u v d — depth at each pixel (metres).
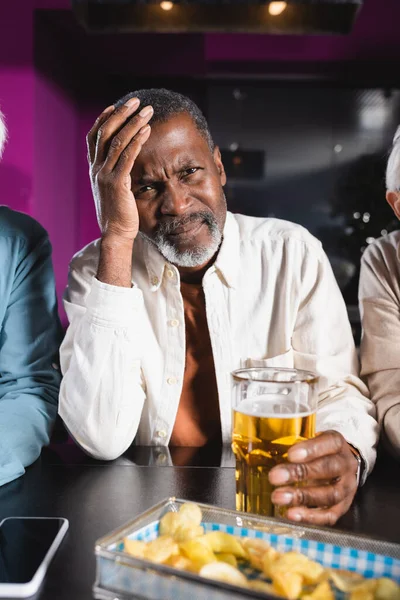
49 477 0.88
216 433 1.24
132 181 1.02
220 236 1.10
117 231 0.98
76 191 3.99
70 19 3.07
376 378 1.12
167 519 0.58
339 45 3.75
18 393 1.13
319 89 4.08
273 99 4.09
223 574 0.50
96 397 0.98
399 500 0.79
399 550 0.53
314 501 0.66
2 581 0.56
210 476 0.87
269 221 1.32
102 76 3.98
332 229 4.14
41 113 3.09
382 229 3.95
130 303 0.99
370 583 0.49
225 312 1.21
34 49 2.93
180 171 1.01
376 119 4.10
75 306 1.19
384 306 1.16
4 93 2.93
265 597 0.45
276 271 1.25
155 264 1.18
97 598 0.53
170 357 1.21
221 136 4.12
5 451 0.89
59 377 1.19
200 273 1.21
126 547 0.52
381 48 3.75
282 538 0.57
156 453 1.02
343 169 4.12
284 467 0.64
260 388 0.66
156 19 2.14
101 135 0.99
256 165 4.14
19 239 1.21
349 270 3.99
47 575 0.59
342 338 1.20
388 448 1.01
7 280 1.19
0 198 2.97
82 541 0.66
